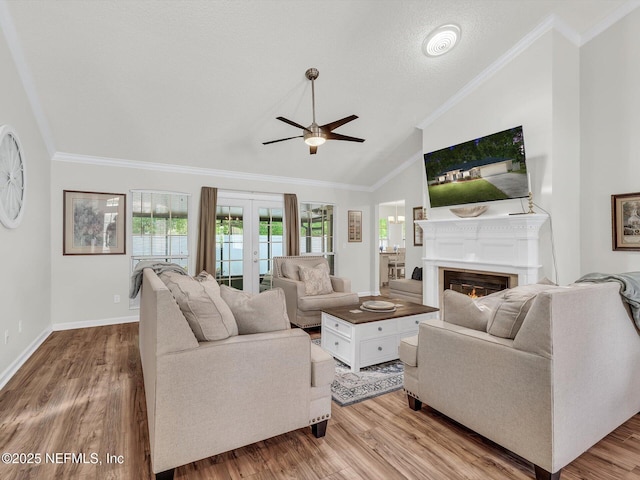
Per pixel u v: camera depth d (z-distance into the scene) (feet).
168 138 13.96
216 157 15.97
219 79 11.14
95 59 9.72
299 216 19.80
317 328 14.39
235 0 8.54
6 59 8.72
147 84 10.94
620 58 11.00
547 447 4.88
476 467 5.45
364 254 22.71
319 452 5.87
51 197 13.44
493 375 5.61
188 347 5.08
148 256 15.60
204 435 5.17
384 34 10.28
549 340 4.84
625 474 5.26
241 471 5.36
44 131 12.16
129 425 6.67
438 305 14.71
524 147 11.37
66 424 6.68
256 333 6.07
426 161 14.97
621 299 6.11
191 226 16.53
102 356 10.64
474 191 13.03
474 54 11.84
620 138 11.03
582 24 11.40
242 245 18.38
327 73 11.48
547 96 11.05
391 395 8.17
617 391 6.05
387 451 5.89
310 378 6.18
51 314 13.47
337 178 20.57
